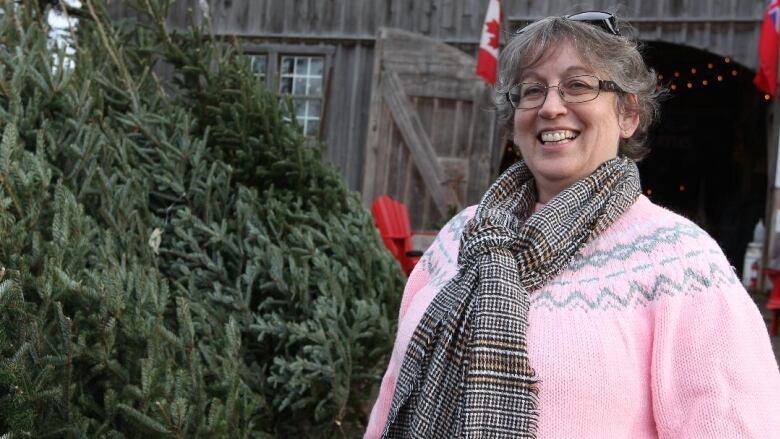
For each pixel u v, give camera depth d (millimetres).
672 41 7812
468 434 1292
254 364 2355
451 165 7348
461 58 7383
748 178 10805
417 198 7414
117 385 1749
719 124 13305
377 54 7496
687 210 13727
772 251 7531
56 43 2777
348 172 8234
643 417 1325
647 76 1588
